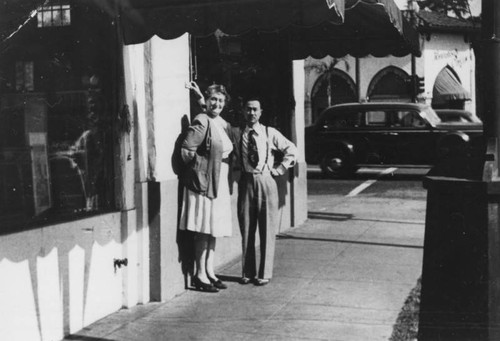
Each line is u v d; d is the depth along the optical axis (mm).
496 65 3783
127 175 5793
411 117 17688
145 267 6000
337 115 18391
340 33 8844
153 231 6023
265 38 8969
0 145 4555
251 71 8555
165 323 5438
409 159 17672
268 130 6770
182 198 6391
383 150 17828
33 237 4730
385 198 13734
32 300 4723
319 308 5859
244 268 6777
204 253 6461
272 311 5785
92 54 5527
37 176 4887
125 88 5707
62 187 5176
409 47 9156
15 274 4566
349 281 6840
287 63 9648
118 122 5711
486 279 3703
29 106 4824
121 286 5844
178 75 6340
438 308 3857
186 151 6109
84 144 5430
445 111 19703
